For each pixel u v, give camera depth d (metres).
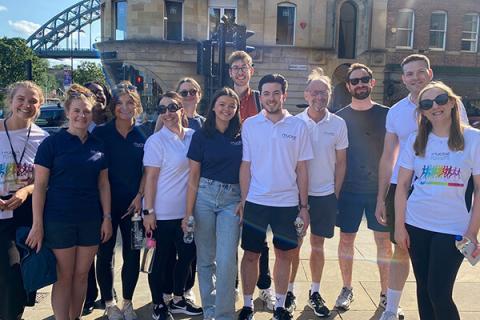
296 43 23.75
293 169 3.56
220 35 9.89
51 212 3.23
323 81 3.86
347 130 4.09
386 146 3.82
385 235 4.07
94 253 3.42
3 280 3.39
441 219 2.95
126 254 3.84
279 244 3.59
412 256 3.13
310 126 3.86
